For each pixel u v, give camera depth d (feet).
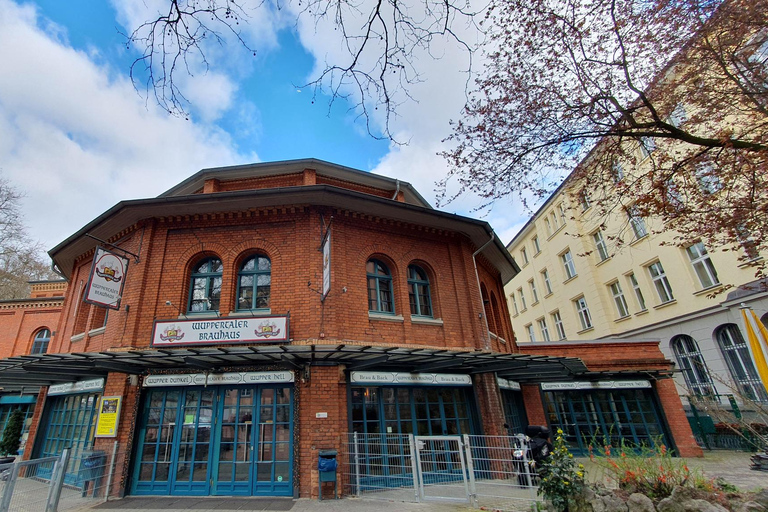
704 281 54.13
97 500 26.21
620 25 21.66
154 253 34.14
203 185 42.37
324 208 34.27
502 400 38.63
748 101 23.85
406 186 46.14
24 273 89.04
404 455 29.45
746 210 23.99
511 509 22.00
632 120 22.65
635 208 28.32
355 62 12.91
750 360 47.47
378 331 32.99
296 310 30.99
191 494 27.53
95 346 35.27
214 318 29.89
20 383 39.58
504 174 27.22
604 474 21.31
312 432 27.43
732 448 42.75
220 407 29.55
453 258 40.19
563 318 87.20
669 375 44.93
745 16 20.93
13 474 21.27
